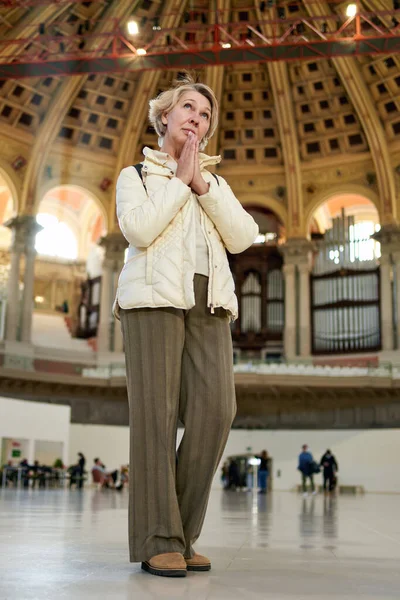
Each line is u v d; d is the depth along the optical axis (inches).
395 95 1206.9
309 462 789.9
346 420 1195.3
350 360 1269.7
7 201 1497.3
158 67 922.1
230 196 124.6
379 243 1301.7
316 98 1258.6
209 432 114.9
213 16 1173.7
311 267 1347.2
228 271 121.5
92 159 1306.6
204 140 131.3
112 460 979.9
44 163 1254.3
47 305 1508.4
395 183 1263.5
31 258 1250.0
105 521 231.5
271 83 1241.4
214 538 177.6
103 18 1143.0
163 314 115.1
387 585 99.3
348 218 1342.3
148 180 122.6
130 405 114.9
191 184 119.3
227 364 117.9
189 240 117.1
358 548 155.7
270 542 167.8
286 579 102.6
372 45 874.8
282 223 1353.3
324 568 117.4
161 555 105.5
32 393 1147.9
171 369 114.2
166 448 112.1
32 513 272.4
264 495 712.4
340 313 1304.1
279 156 1338.6
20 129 1230.3
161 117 129.3
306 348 1298.0
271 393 1187.9
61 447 803.4
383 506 451.8
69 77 1191.6
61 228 1574.8
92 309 1455.5
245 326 1352.1
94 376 1147.9
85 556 123.4
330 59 1204.5
